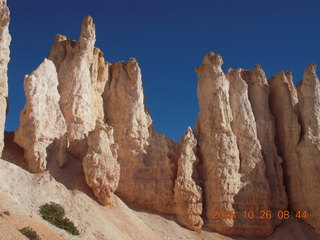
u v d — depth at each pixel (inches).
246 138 1465.3
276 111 1628.9
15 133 1119.6
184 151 1344.7
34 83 1144.8
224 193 1323.8
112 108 1411.2
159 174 1326.3
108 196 1123.9
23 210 885.8
